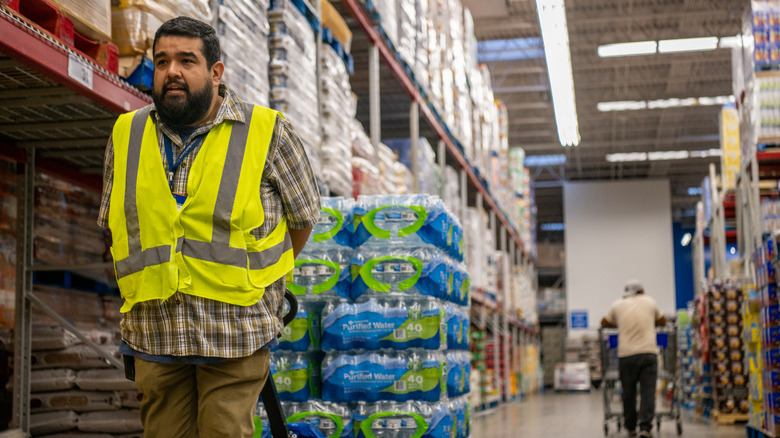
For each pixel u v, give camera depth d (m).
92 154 4.00
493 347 14.77
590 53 19.11
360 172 6.11
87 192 4.45
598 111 23.11
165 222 1.97
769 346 6.43
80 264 4.00
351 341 3.99
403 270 4.04
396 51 7.50
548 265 31.22
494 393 13.68
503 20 17.48
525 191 20.39
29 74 2.93
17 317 3.76
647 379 8.15
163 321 1.95
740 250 10.12
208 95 2.03
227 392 2.00
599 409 13.61
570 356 25.34
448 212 4.28
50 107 3.32
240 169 2.02
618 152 27.23
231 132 2.05
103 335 4.27
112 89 3.09
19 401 3.71
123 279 2.02
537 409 13.70
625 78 20.69
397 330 3.97
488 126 13.49
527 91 21.31
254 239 2.03
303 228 2.22
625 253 25.02
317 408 4.00
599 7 16.95
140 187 2.01
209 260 1.95
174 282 1.93
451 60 10.31
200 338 1.93
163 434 2.07
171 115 2.00
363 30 6.65
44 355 4.03
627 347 8.15
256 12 4.45
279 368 4.03
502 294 15.50
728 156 11.71
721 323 10.34
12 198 3.82
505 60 19.56
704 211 15.71
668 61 19.39
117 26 3.37
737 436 8.43
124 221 2.03
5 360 3.68
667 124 24.62
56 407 4.03
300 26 5.00
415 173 8.23
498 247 19.69
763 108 8.21
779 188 8.96
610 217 25.22
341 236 4.14
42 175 4.08
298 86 4.92
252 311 2.00
